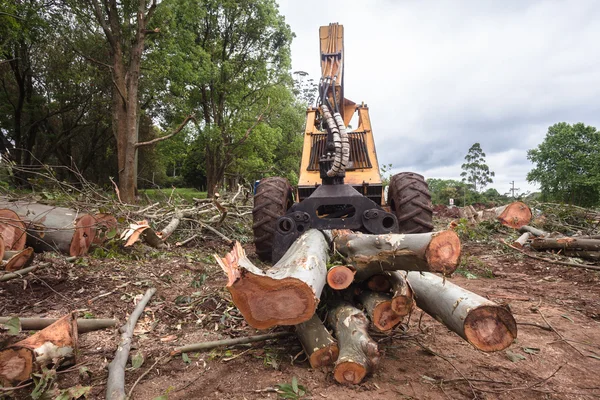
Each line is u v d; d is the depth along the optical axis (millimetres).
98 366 2393
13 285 3662
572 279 4926
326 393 2066
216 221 7051
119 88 13844
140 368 2383
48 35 17406
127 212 5617
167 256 5258
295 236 3344
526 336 2967
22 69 19922
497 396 2086
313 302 2037
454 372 2342
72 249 4266
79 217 4336
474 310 1985
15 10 14031
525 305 3791
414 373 2320
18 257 3549
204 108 21203
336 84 5367
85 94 20859
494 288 4473
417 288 2590
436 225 10031
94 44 17906
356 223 3367
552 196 44125
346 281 2400
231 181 25109
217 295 3734
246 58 21562
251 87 21625
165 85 18547
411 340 2812
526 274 5301
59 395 2002
